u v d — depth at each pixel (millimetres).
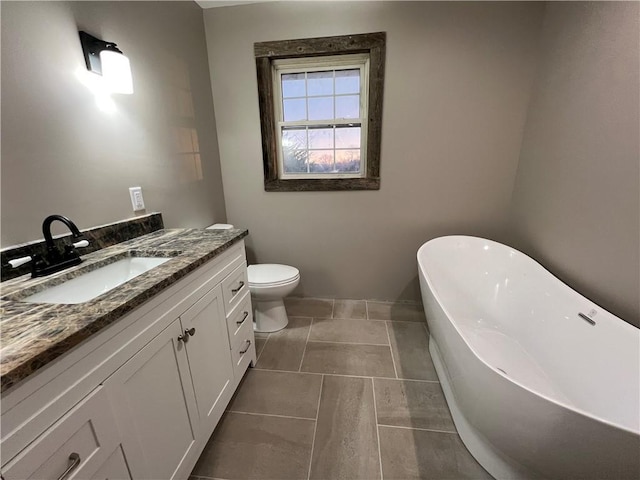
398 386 1610
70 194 1142
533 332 1640
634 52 1208
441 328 1389
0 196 916
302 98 2242
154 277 913
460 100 2000
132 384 811
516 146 2041
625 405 1077
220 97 2230
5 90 913
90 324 648
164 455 958
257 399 1534
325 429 1360
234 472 1183
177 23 1791
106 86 1271
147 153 1556
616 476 792
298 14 1985
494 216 2207
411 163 2176
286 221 2461
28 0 963
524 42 1856
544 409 819
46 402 576
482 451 1179
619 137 1281
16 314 701
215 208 2320
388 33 1938
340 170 2355
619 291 1284
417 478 1154
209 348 1230
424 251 1969
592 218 1432
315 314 2367
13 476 522
